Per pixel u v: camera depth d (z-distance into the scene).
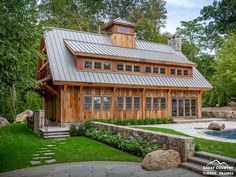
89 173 8.09
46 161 9.73
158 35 39.19
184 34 46.25
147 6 42.16
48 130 16.03
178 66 25.62
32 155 10.65
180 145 9.13
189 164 8.58
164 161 8.54
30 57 10.38
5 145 12.80
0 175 8.01
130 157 10.29
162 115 23.73
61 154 10.80
